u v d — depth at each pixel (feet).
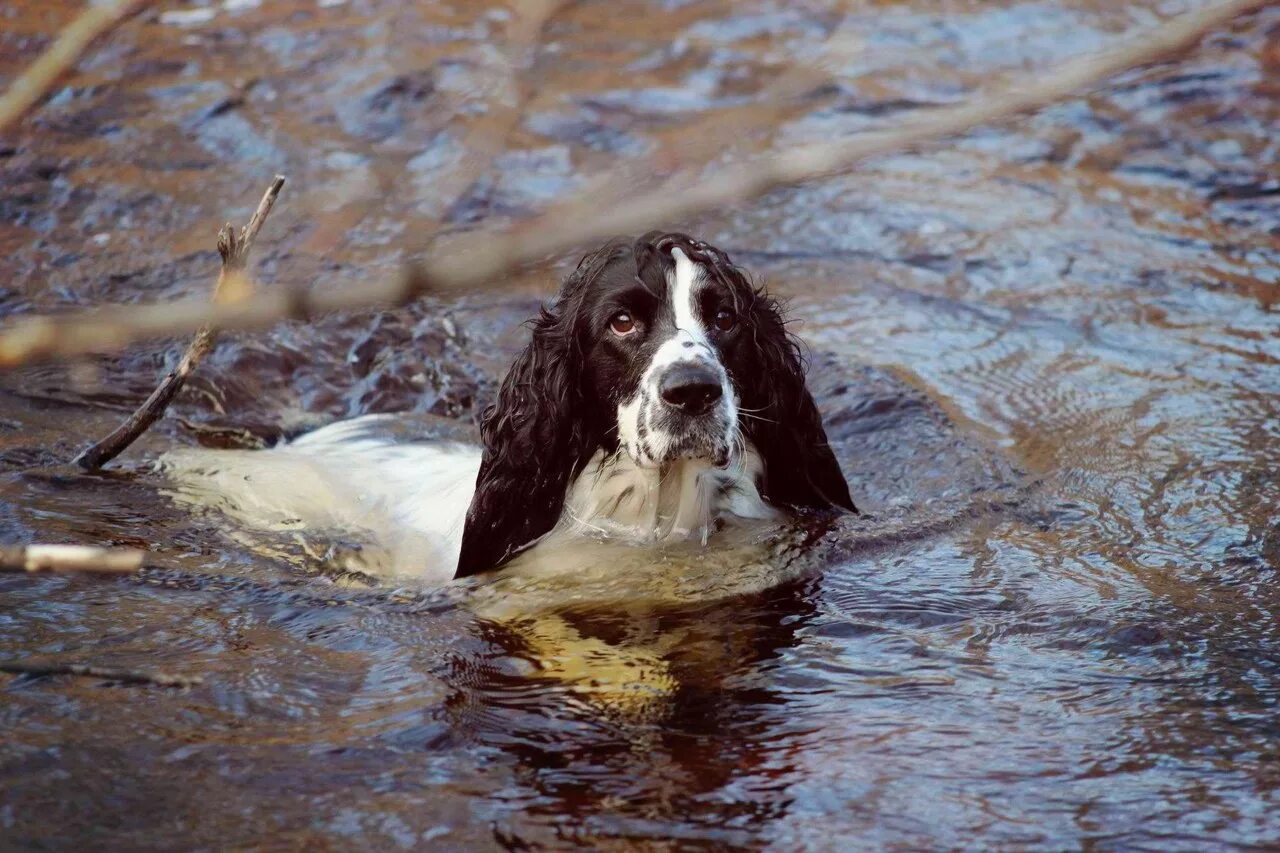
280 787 18.16
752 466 27.68
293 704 20.54
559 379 26.30
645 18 62.90
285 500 29.07
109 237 43.60
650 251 25.58
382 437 33.19
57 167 48.03
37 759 18.48
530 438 26.50
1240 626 23.29
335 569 26.20
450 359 36.91
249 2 63.46
